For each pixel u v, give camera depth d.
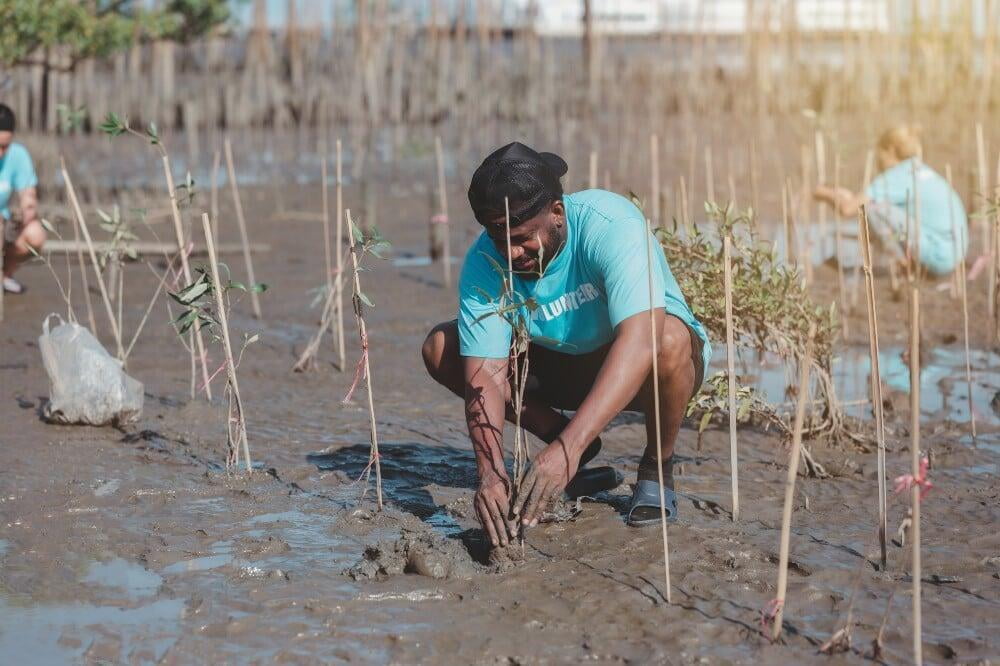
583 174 13.92
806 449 4.61
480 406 3.75
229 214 12.11
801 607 3.38
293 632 3.25
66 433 5.14
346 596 3.47
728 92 19.80
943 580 3.55
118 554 3.83
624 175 13.77
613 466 4.73
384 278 8.97
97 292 8.38
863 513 4.15
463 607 3.39
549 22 26.44
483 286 3.79
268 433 5.20
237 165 16.02
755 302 4.88
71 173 14.94
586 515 4.12
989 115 15.84
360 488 4.47
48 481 4.52
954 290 7.76
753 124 17.47
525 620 3.31
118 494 4.38
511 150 3.62
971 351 6.62
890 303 7.68
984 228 7.40
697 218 10.66
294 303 8.07
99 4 13.36
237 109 19.91
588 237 3.70
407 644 3.18
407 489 4.46
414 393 5.93
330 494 4.40
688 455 4.85
